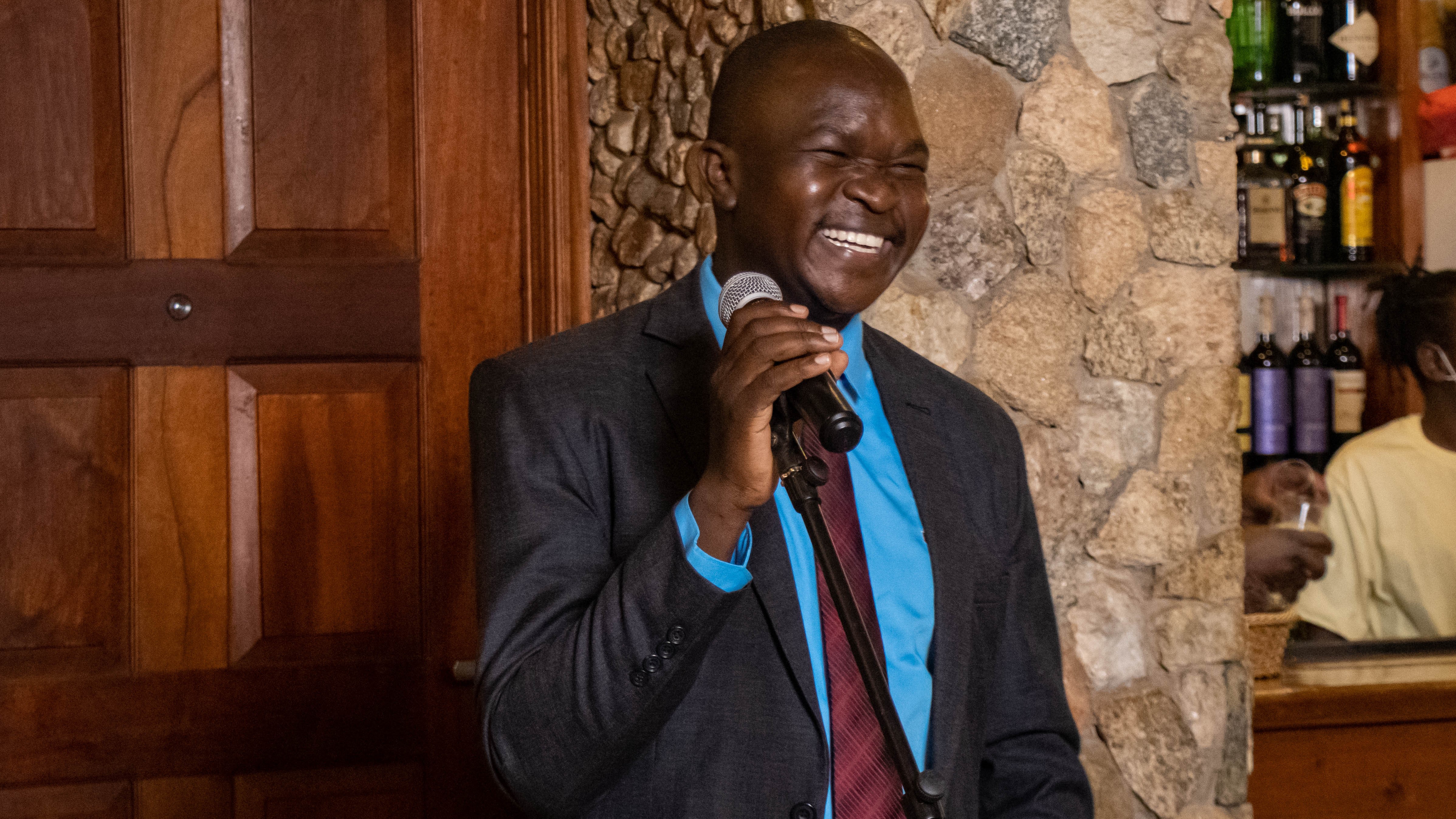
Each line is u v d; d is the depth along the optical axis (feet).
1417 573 18.40
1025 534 8.81
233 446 12.86
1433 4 19.88
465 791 13.29
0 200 12.39
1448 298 18.88
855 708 7.14
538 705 6.57
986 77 12.60
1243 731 13.29
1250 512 18.11
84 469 12.55
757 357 5.95
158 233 12.75
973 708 7.93
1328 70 19.17
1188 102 13.32
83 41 12.57
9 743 12.35
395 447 13.29
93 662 12.55
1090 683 12.75
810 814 6.89
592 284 13.96
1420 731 15.97
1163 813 12.86
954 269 12.43
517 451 7.50
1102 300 12.93
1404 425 19.04
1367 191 18.99
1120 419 12.96
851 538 7.55
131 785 12.57
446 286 13.47
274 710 12.87
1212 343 13.35
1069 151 12.85
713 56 12.87
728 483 6.18
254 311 12.94
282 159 13.01
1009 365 12.59
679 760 6.97
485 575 7.30
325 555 13.07
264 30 12.96
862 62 7.67
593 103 13.99
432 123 13.41
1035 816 8.27
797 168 7.55
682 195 13.08
